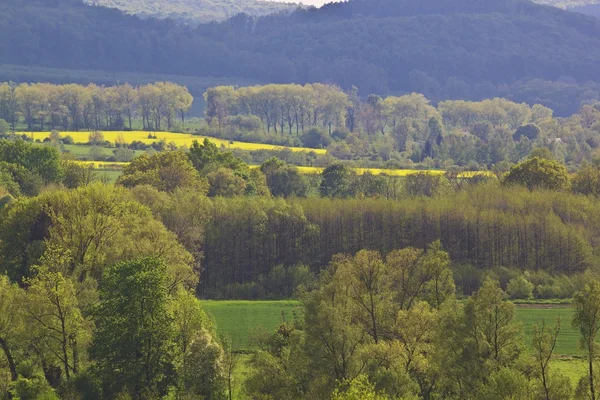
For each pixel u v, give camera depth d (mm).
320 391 128000
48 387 135000
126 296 137750
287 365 136750
